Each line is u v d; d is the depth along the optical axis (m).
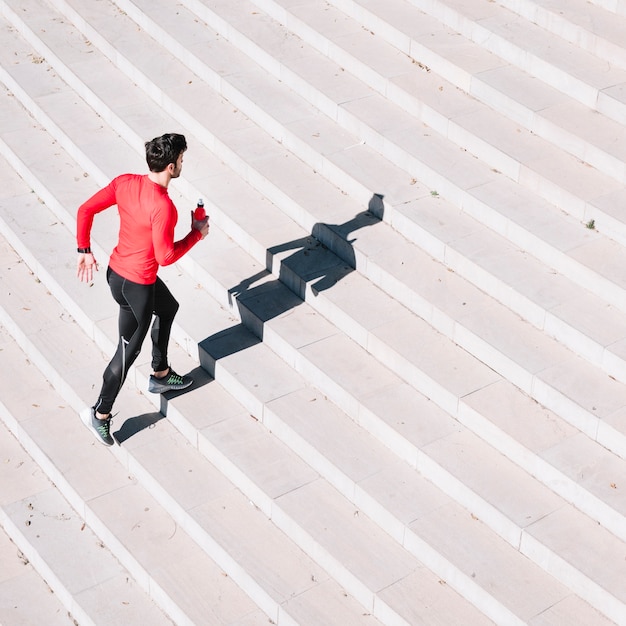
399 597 5.29
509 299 6.27
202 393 6.54
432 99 7.50
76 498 6.29
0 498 6.46
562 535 5.25
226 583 5.73
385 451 5.96
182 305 7.02
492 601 5.12
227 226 7.36
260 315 6.70
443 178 6.95
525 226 6.49
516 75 7.48
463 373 6.05
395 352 6.21
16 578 6.16
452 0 8.16
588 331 5.89
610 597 4.95
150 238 5.68
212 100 8.29
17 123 8.88
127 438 6.42
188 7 9.21
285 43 8.45
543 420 5.73
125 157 8.16
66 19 9.69
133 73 8.73
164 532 6.02
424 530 5.46
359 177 7.19
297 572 5.60
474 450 5.75
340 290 6.69
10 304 7.50
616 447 5.50
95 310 7.20
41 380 7.14
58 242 7.83
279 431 6.20
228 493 6.07
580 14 7.63
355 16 8.45
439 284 6.50
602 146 6.70
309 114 7.88
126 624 5.69
